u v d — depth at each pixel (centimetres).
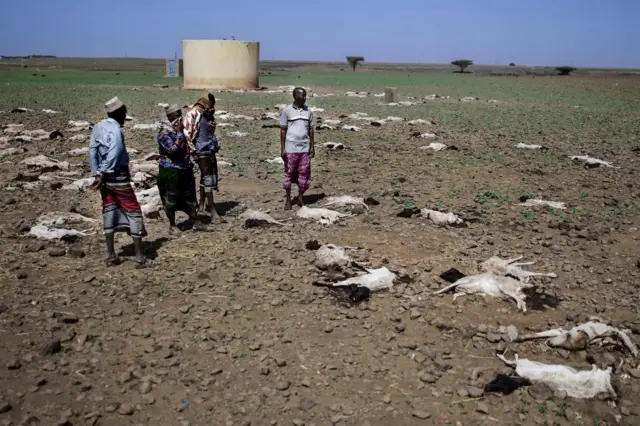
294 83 4662
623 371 536
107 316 596
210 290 668
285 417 452
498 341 580
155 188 1056
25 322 575
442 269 754
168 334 565
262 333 576
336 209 1011
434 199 1116
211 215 918
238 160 1465
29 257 751
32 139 1694
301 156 986
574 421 463
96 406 453
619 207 1095
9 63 8956
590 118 2545
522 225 962
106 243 765
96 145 684
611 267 788
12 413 438
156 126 2002
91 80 4409
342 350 551
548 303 673
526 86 4750
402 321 615
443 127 2175
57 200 1045
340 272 729
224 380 495
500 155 1612
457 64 8469
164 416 446
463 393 491
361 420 451
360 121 2314
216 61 3784
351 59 7994
